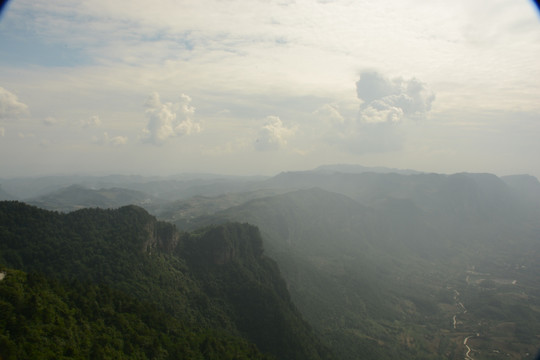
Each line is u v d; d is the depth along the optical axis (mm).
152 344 112938
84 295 118375
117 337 107625
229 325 170625
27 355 79812
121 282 152250
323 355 183875
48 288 108625
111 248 166375
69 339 92812
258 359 143125
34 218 166000
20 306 92375
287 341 172375
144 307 132750
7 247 145625
